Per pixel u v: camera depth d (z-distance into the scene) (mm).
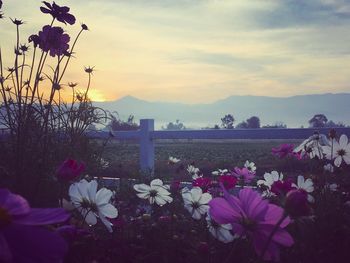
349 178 3141
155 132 5602
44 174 2422
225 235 1757
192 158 8141
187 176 4492
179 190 2855
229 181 2311
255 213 1082
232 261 1849
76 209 1570
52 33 3223
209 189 2803
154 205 2678
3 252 646
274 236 1076
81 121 3770
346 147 3152
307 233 2031
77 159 3172
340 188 2920
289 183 2186
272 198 2711
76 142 3504
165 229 2107
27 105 2973
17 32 3215
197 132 5504
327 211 2291
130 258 1848
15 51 3289
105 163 4008
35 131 2920
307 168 3777
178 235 2023
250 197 1104
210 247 1920
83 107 3809
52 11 3260
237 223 1087
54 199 2314
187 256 1874
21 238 686
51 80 3283
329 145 3172
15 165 2490
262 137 5141
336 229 2082
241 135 5203
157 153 8875
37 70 3107
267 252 1080
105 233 1990
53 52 3361
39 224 697
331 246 2039
